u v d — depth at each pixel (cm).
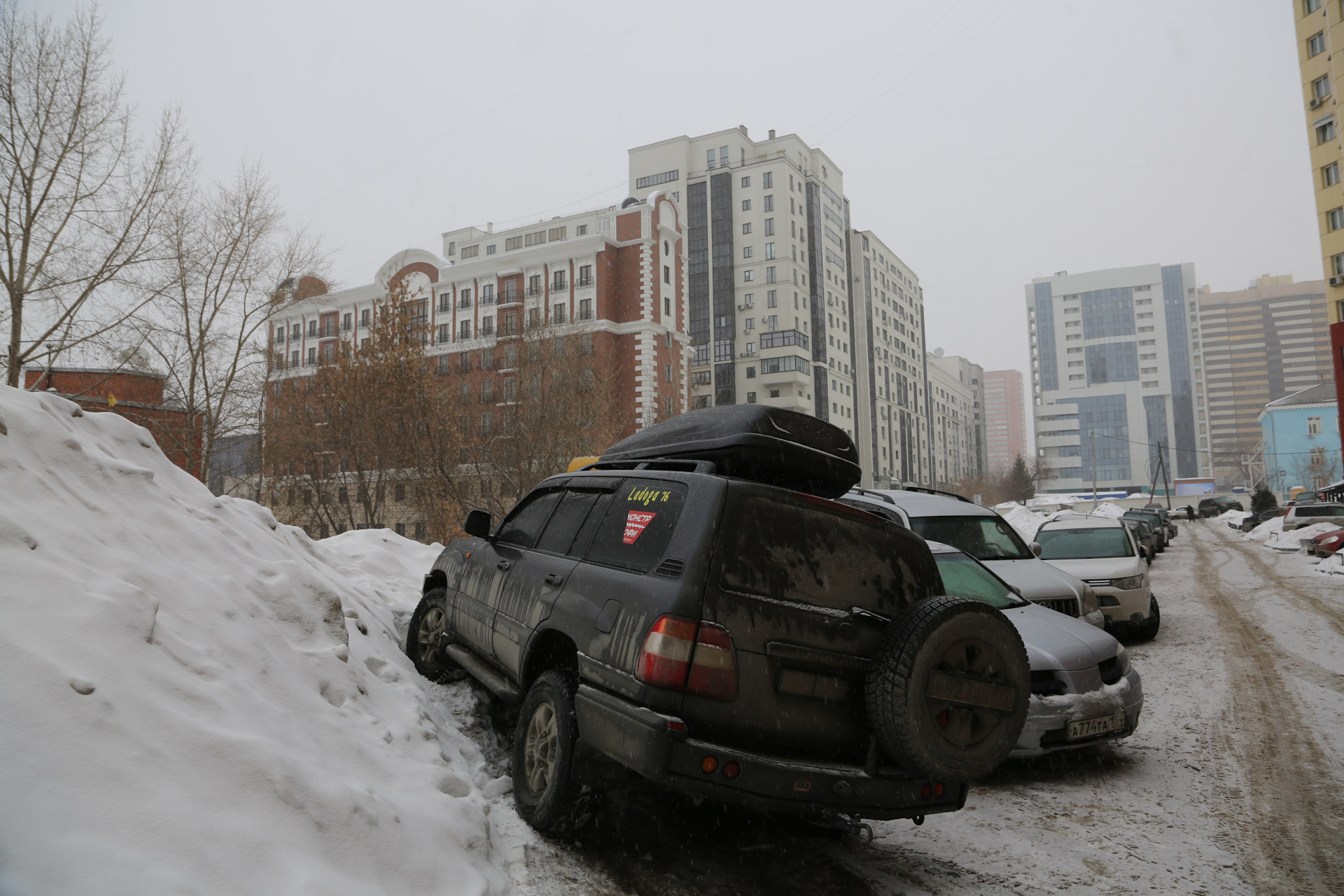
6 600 277
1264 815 445
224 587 386
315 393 2631
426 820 320
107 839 226
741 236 8638
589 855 363
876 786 323
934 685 325
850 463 455
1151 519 3044
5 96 1941
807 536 357
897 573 380
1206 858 390
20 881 199
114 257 2136
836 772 316
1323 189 4197
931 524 870
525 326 3148
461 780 377
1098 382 16712
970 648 342
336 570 689
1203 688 748
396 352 2514
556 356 2919
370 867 279
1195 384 16912
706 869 360
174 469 513
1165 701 707
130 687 278
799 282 8662
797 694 325
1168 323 17038
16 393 424
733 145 8869
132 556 357
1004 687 341
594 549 399
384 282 6141
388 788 334
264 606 405
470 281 5872
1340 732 596
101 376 2220
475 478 2652
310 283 2544
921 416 12081
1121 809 459
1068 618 599
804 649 329
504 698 426
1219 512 6944
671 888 339
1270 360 19675
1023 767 539
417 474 2564
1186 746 577
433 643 564
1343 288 4066
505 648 438
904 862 382
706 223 8775
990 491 10731
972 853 394
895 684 321
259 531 525
